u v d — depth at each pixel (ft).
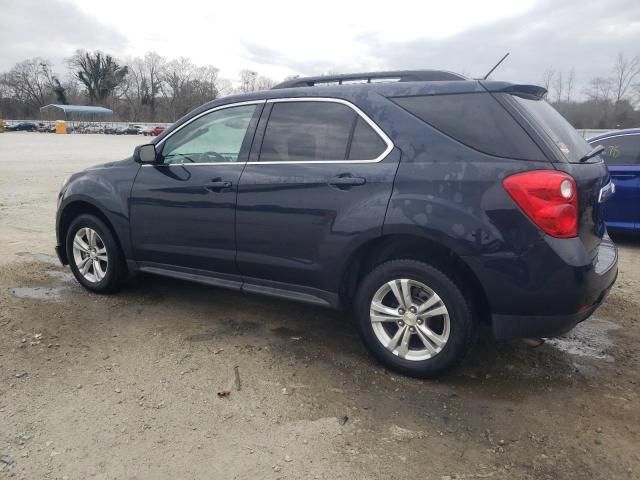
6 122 246.88
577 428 9.28
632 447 8.74
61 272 17.93
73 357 11.66
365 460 8.37
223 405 9.86
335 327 13.61
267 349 12.25
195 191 13.01
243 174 12.33
